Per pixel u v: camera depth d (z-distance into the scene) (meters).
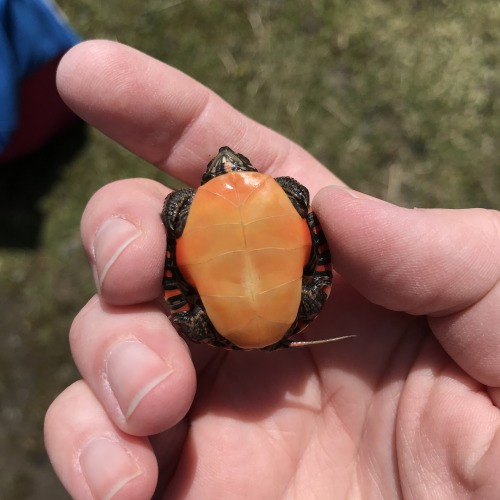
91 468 0.06
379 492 0.07
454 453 0.06
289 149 0.09
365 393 0.08
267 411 0.08
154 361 0.07
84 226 0.07
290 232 0.07
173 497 0.07
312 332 0.08
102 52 0.08
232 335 0.07
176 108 0.08
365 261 0.07
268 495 0.07
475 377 0.07
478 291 0.06
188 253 0.07
